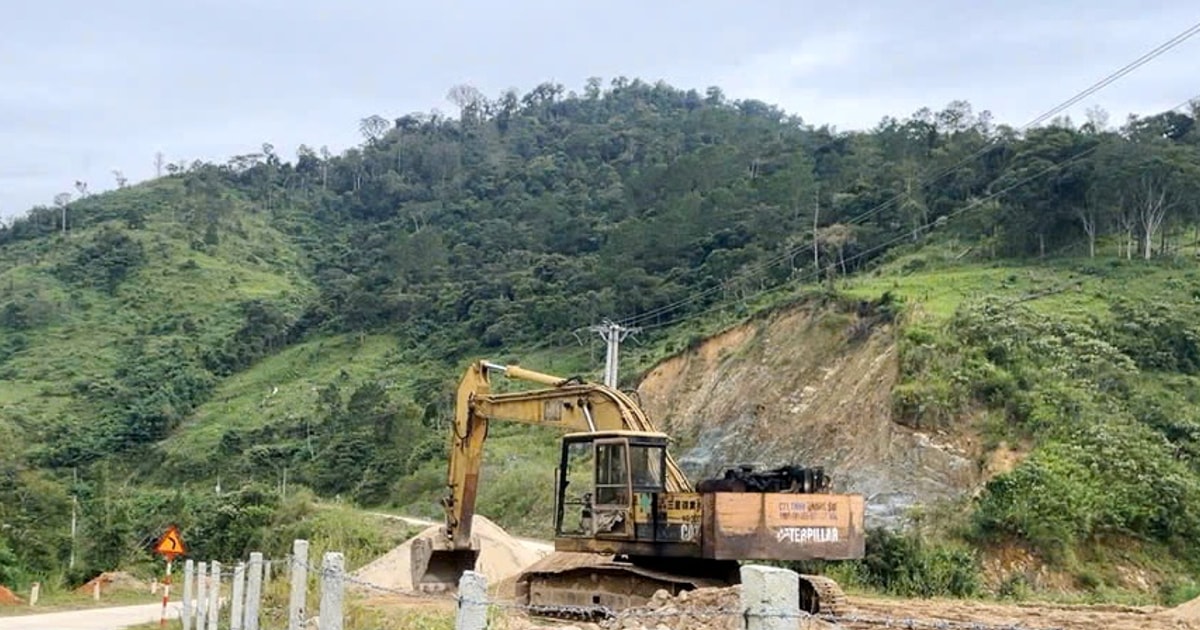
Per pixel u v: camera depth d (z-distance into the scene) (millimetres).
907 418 45812
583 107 180750
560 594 23641
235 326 114250
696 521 20891
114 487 78375
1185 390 48125
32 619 29203
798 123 155875
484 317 95188
